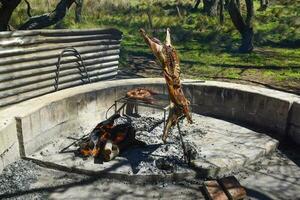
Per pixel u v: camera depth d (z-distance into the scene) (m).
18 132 2.71
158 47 2.48
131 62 5.80
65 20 7.98
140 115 3.75
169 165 2.67
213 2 9.51
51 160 2.75
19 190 2.46
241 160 2.80
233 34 7.58
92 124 3.45
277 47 6.64
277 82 4.54
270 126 3.39
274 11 9.38
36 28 4.73
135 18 9.00
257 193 2.49
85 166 2.68
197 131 3.34
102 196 2.43
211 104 3.77
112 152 2.76
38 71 3.76
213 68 5.27
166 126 2.70
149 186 2.56
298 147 3.18
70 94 3.26
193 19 8.96
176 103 2.60
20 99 3.64
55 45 3.93
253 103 3.50
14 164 2.69
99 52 4.56
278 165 2.88
